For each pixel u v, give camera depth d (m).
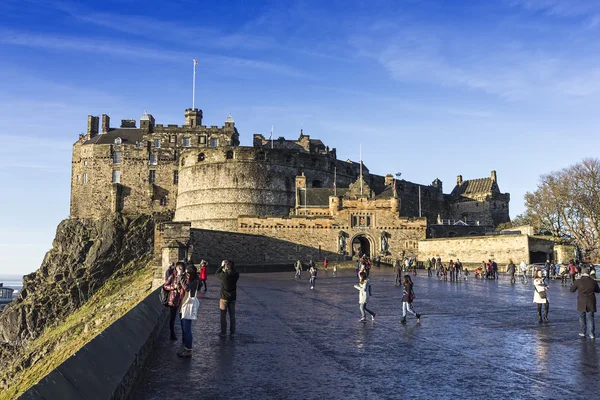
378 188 93.12
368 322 21.11
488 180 131.38
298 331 18.78
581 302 17.11
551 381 11.84
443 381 11.86
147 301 18.02
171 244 49.78
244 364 13.46
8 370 75.56
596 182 83.56
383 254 80.31
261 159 99.69
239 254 72.81
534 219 92.38
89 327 72.19
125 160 113.62
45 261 108.56
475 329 19.27
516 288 39.72
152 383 11.56
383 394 10.84
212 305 26.89
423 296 32.84
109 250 103.25
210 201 98.94
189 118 119.44
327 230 80.06
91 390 7.29
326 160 108.19
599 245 80.56
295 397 10.61
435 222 129.00
